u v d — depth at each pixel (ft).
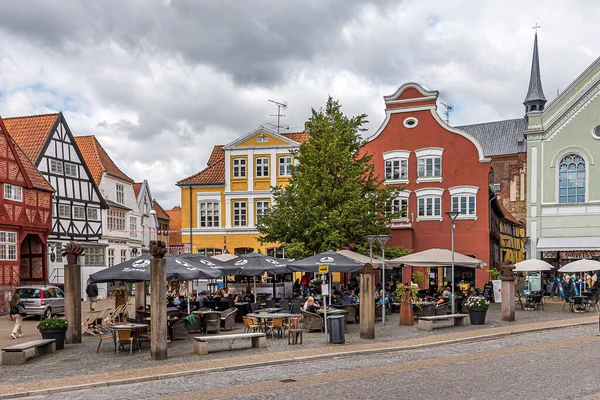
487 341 63.98
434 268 134.92
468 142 130.41
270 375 45.57
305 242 106.11
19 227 118.01
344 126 111.14
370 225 107.96
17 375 46.73
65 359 54.24
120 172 184.75
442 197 131.34
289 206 109.29
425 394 37.76
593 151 123.54
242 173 155.22
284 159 153.58
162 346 52.95
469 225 129.08
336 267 77.46
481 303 77.20
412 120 134.82
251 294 91.86
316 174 106.93
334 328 61.21
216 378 44.83
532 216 127.54
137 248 186.50
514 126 273.95
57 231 139.85
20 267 123.95
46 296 97.45
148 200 217.77
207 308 77.46
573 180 125.29
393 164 135.44
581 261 97.35
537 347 58.03
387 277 135.13
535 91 225.76
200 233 155.74
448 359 51.57
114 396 39.29
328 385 41.04
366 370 46.70
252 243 153.28
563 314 91.09
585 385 39.78
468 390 38.73
